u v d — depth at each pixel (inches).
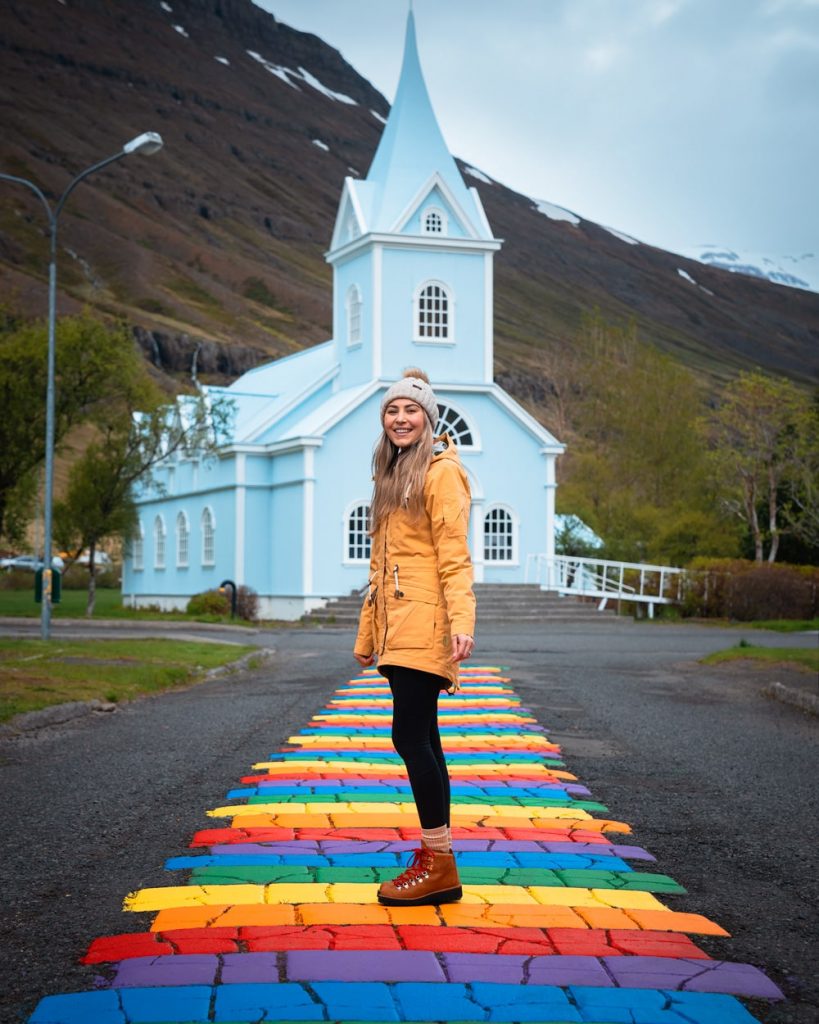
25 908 205.5
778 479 1758.1
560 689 587.5
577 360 2443.4
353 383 1518.2
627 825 272.7
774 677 640.4
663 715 487.8
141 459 1526.8
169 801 299.0
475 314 1499.8
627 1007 157.9
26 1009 157.9
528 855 239.1
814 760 375.2
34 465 1524.4
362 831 259.1
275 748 390.0
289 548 1430.9
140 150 892.6
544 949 180.1
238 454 1469.0
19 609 1608.0
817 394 1889.8
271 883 215.5
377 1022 152.3
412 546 209.9
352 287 1528.1
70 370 1464.1
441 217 1494.8
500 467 1487.5
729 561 1425.9
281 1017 153.1
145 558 1833.2
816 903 213.0
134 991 161.3
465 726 442.9
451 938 184.1
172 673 623.5
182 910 197.8
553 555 1472.7
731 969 173.5
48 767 352.5
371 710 494.6
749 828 275.3
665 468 2084.2
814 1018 157.5
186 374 7091.5
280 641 1000.9
